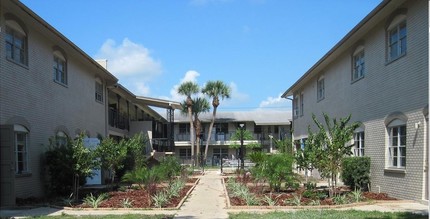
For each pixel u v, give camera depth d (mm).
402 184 13984
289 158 16703
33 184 15281
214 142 54219
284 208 12547
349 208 12406
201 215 11539
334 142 14508
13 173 12875
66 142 16172
